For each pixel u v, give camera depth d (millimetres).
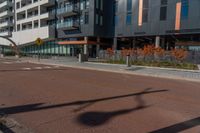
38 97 8641
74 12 45031
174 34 32719
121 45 44125
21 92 9641
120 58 29812
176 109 7094
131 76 16438
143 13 36000
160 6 33812
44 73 17719
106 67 22891
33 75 16203
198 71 19031
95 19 41562
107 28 43312
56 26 51844
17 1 68688
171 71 19062
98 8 42250
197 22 29953
